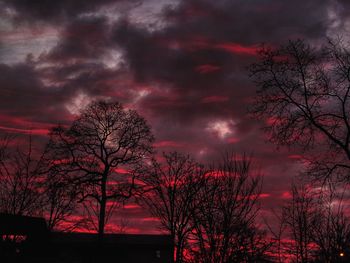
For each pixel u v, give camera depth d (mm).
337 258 17672
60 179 46031
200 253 17812
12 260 21172
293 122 27125
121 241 50406
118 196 50406
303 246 22797
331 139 26281
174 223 27312
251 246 17656
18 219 20828
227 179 19344
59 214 21125
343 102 26312
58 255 39531
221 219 17828
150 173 44344
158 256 50125
